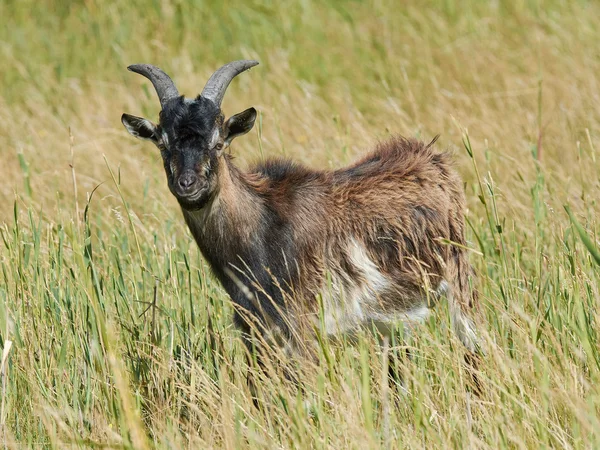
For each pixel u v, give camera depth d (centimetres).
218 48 5419
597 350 2138
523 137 3778
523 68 4741
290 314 2359
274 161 2553
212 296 2602
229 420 1959
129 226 3003
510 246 2834
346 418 1916
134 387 2267
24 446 2081
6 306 2334
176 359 2380
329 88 4822
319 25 5541
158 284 2648
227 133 2386
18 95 5050
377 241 2517
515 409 1980
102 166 3859
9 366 2273
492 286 2488
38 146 4162
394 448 1905
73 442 1969
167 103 2334
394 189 2562
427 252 2569
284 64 5016
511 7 5559
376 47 5309
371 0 5800
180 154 2259
